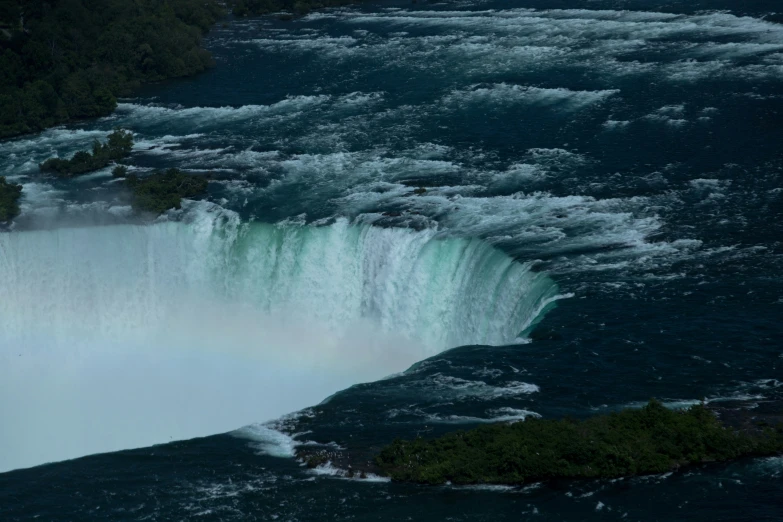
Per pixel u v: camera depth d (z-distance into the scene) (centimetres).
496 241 8856
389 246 9162
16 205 10119
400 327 9138
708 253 8475
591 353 7150
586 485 5934
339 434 6544
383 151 11100
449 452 6141
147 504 5938
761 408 6431
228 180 10656
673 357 7025
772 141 10381
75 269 9769
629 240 8769
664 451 6100
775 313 7488
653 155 10338
